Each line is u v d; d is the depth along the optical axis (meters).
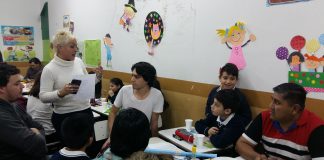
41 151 1.64
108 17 4.09
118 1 3.84
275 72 2.15
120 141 1.14
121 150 1.13
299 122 1.53
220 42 2.54
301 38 1.97
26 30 6.19
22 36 6.15
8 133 1.50
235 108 2.09
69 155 1.48
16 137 1.52
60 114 2.31
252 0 2.25
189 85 2.88
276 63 2.14
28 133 1.58
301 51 1.98
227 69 2.31
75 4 4.91
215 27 2.57
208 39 2.64
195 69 2.81
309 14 1.92
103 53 4.29
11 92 1.55
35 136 1.62
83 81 2.26
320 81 1.90
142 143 1.15
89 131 1.56
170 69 3.11
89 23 4.56
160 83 3.25
